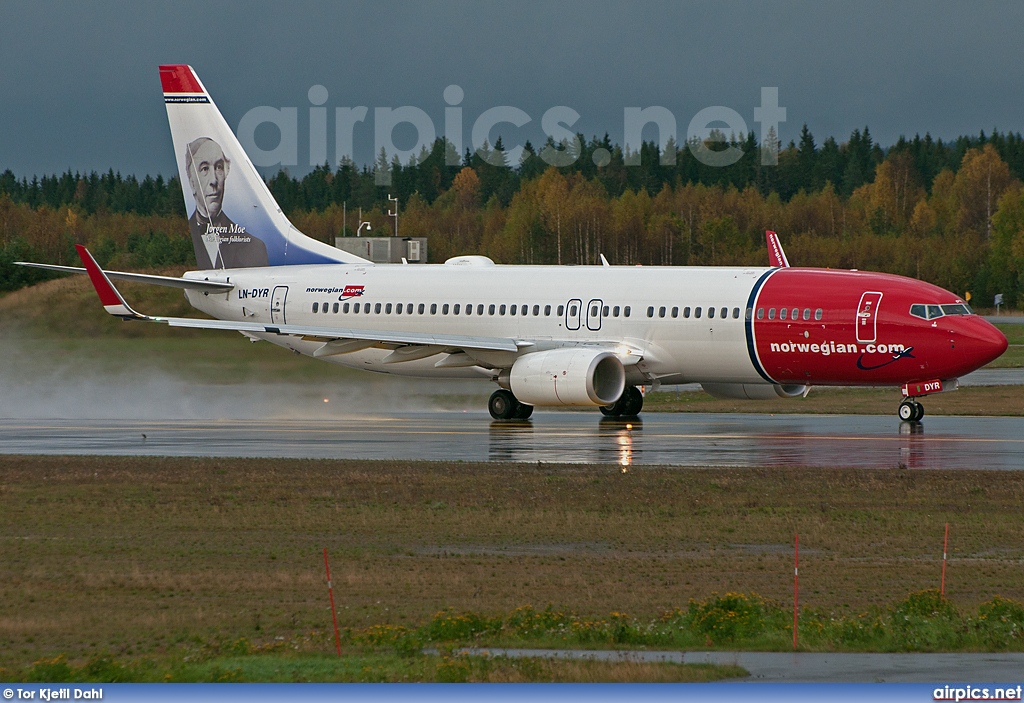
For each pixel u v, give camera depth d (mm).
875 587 58500
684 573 60906
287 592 56969
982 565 62812
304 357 178375
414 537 68938
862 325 117625
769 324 121250
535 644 48188
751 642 48656
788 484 84438
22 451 105062
